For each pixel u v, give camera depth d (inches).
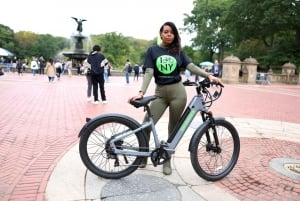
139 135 134.3
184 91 144.0
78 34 1323.8
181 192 128.9
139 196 123.1
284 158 181.8
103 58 369.7
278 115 360.2
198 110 142.2
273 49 1688.0
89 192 124.9
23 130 224.1
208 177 140.7
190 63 144.3
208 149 146.3
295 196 131.7
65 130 229.0
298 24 1539.1
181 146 191.0
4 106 323.9
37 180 134.7
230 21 1787.6
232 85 961.5
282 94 689.6
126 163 138.5
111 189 128.0
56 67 818.2
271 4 1497.3
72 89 545.3
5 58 1662.2
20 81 697.0
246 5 1608.0
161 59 138.7
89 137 136.1
